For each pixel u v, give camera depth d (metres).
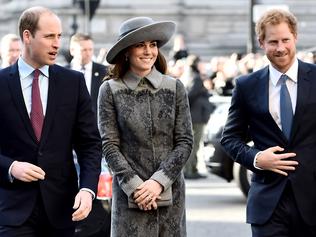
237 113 10.34
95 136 9.88
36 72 9.70
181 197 10.05
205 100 27.02
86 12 33.75
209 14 80.06
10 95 9.65
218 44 79.88
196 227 18.09
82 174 9.79
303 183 9.86
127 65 10.11
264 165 9.86
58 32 9.59
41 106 9.69
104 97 10.03
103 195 12.77
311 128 9.92
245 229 17.83
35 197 9.59
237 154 10.20
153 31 9.84
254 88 10.16
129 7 78.50
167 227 9.96
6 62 15.96
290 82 10.02
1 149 9.74
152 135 9.91
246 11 80.25
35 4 77.94
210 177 27.75
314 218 9.91
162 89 9.98
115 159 9.88
